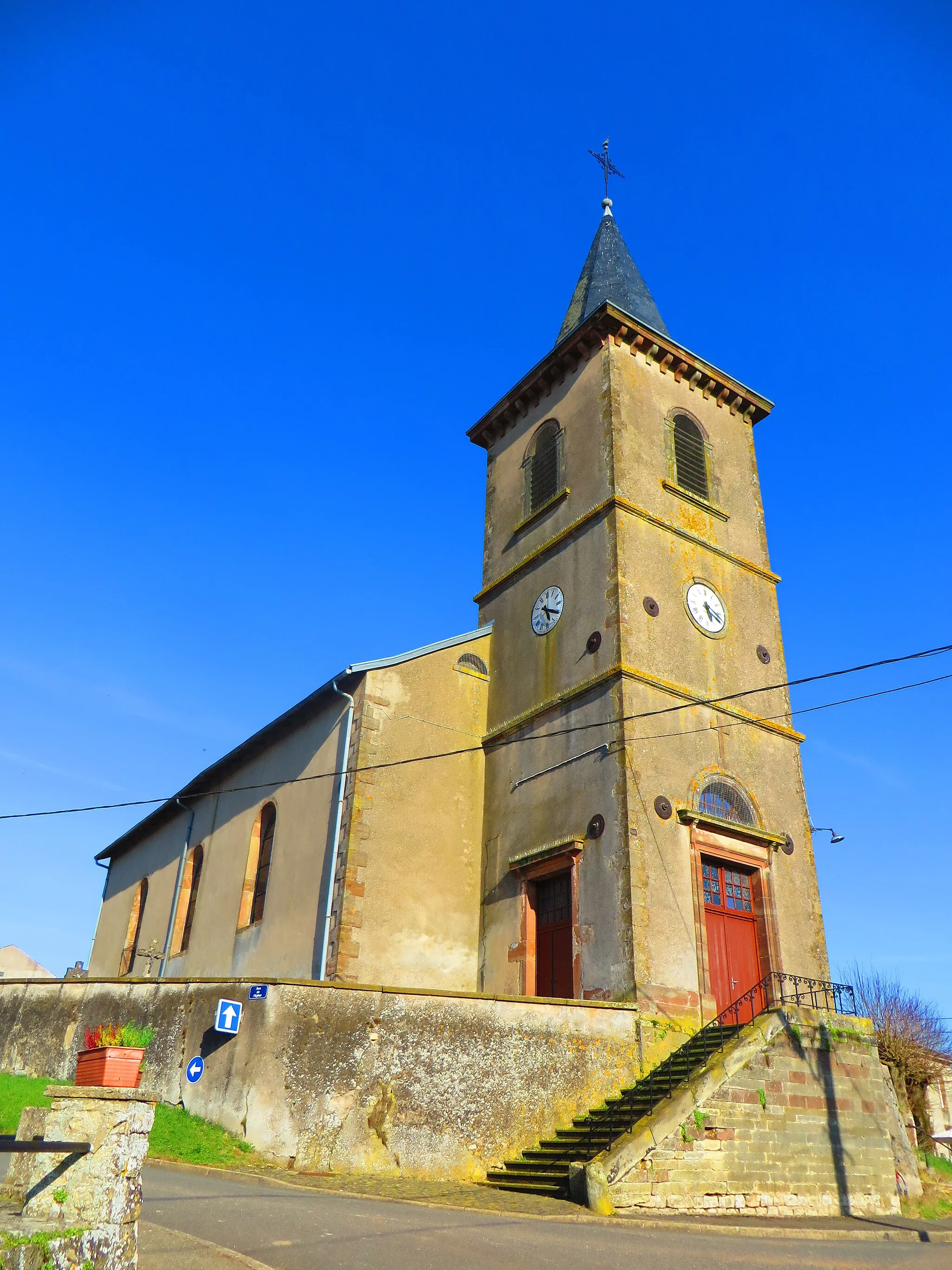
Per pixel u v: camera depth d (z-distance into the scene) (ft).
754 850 59.52
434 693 66.39
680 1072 45.65
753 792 61.41
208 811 80.07
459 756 65.82
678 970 51.90
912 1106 80.07
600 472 67.15
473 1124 43.16
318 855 60.80
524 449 77.82
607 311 70.44
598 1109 45.52
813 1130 45.93
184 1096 44.78
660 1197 39.04
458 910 61.46
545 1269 26.22
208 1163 38.17
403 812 61.26
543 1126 44.62
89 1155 19.71
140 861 92.02
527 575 71.20
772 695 66.44
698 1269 28.09
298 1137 40.37
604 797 55.77
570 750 59.72
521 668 67.56
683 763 58.34
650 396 71.41
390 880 58.90
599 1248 29.55
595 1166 37.68
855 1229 41.34
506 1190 40.04
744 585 69.46
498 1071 44.60
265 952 62.85
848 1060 49.39
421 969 58.18
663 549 65.10
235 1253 24.49
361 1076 42.14
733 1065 44.32
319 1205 32.17
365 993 43.83
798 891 60.59
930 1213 50.31
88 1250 18.08
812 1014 48.85
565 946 55.93
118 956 89.04
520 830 61.46
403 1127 41.93
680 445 71.56
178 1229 26.76
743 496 73.97
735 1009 54.49
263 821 70.44
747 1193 41.86
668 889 53.62
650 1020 49.42
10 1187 23.91
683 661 61.98
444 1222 31.37
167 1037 47.60
